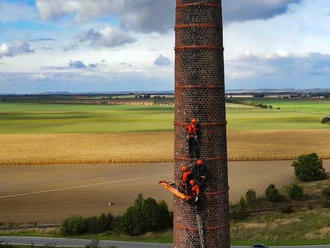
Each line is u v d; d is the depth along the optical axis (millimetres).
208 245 21547
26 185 77438
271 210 61281
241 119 198000
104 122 193375
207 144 21344
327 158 101938
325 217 54500
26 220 57875
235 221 56781
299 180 78938
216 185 21578
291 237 48281
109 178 82812
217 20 21453
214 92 21391
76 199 68000
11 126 176750
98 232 53812
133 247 46469
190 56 21266
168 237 51250
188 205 21609
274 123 179250
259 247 41062
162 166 94250
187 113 21438
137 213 53656
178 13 21609
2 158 103062
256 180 79500
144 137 140750
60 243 48375
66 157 104125
